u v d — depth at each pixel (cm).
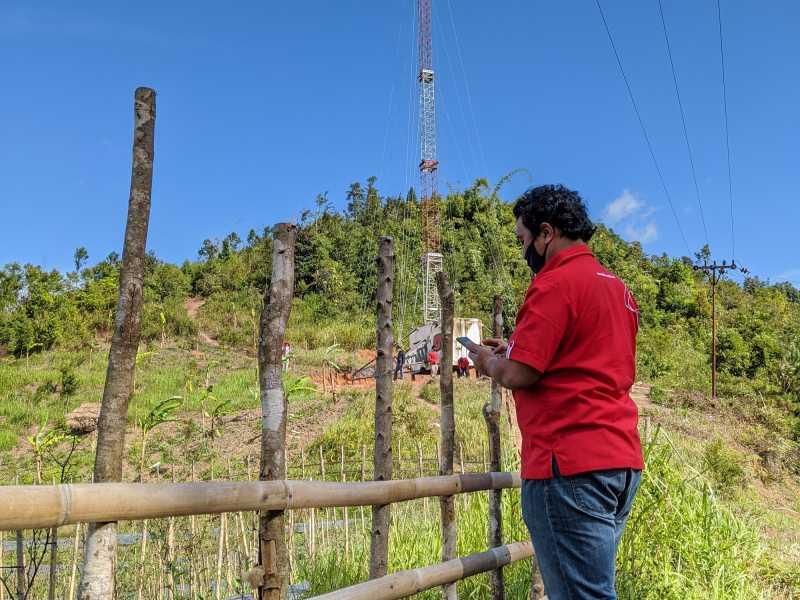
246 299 5094
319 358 3662
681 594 416
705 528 466
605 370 217
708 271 3297
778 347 4534
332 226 6278
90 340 3931
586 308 218
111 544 161
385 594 239
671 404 2658
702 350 5084
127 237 177
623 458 214
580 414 213
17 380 3062
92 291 4650
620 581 396
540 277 225
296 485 203
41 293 4284
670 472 490
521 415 228
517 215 250
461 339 252
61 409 2569
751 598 453
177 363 3466
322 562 477
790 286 9900
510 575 406
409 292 5409
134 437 1805
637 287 5994
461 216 6234
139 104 183
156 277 5650
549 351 214
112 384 170
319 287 5594
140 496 157
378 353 277
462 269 5591
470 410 2045
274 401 207
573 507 211
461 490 293
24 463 1302
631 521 439
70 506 143
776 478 1670
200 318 4672
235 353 3938
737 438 2100
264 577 198
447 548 293
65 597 486
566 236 237
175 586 512
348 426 1842
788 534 918
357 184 7388
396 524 515
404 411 1986
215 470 1102
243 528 525
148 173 182
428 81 5500
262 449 206
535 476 218
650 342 4484
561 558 214
